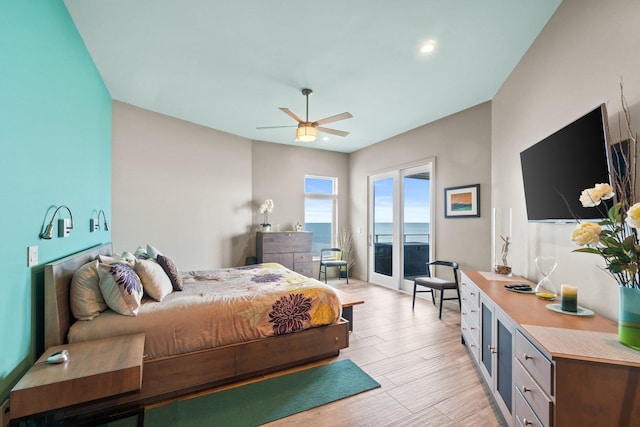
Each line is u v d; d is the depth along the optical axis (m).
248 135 5.61
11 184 1.46
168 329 2.11
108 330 1.95
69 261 2.03
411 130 5.17
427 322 3.76
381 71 3.17
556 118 2.26
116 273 2.06
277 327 2.51
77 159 2.46
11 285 1.46
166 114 4.48
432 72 3.19
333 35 2.57
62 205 2.12
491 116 3.84
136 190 4.12
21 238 1.56
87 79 2.74
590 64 1.87
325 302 2.77
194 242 4.86
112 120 3.84
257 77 3.32
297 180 6.36
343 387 2.30
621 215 1.34
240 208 5.63
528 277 2.77
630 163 1.54
